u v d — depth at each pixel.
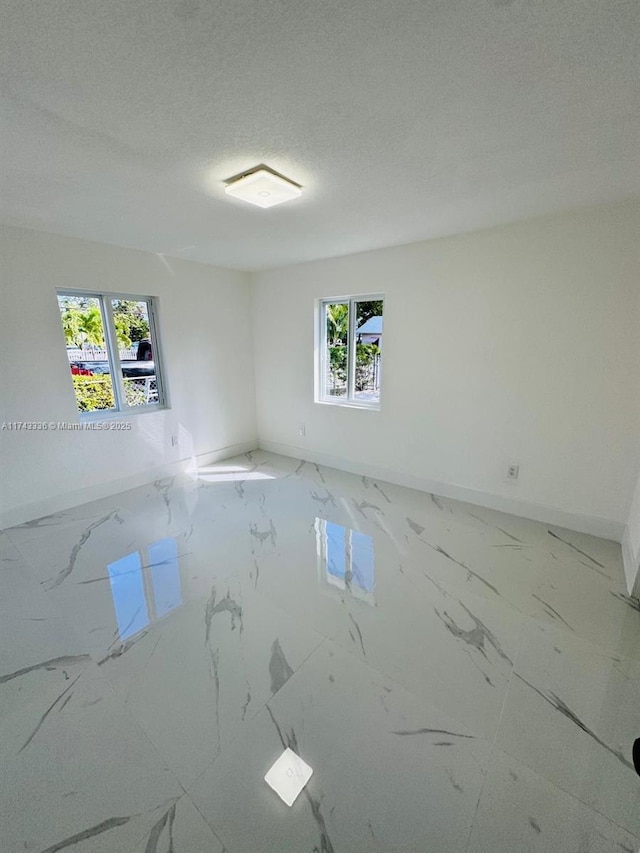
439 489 3.37
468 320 2.93
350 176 1.82
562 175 1.85
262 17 0.92
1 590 2.11
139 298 3.51
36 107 1.26
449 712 1.41
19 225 2.61
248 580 2.20
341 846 1.04
